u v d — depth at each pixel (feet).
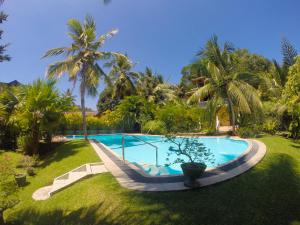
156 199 19.03
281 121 59.00
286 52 81.25
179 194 19.76
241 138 54.44
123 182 23.65
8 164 22.72
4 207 20.54
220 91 63.98
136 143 64.95
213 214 16.37
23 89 51.42
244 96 58.85
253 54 100.53
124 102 84.89
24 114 44.45
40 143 50.06
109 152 42.27
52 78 51.26
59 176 30.94
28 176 34.32
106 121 84.84
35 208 23.41
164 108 76.74
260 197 19.06
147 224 15.75
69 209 21.06
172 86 127.03
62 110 49.34
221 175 24.27
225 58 65.41
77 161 37.24
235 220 15.65
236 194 19.57
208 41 65.16
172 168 32.78
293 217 16.24
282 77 77.15
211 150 52.37
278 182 22.58
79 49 58.44
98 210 19.12
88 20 59.57
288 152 37.55
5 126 51.24
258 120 62.28
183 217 16.12
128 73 104.22
